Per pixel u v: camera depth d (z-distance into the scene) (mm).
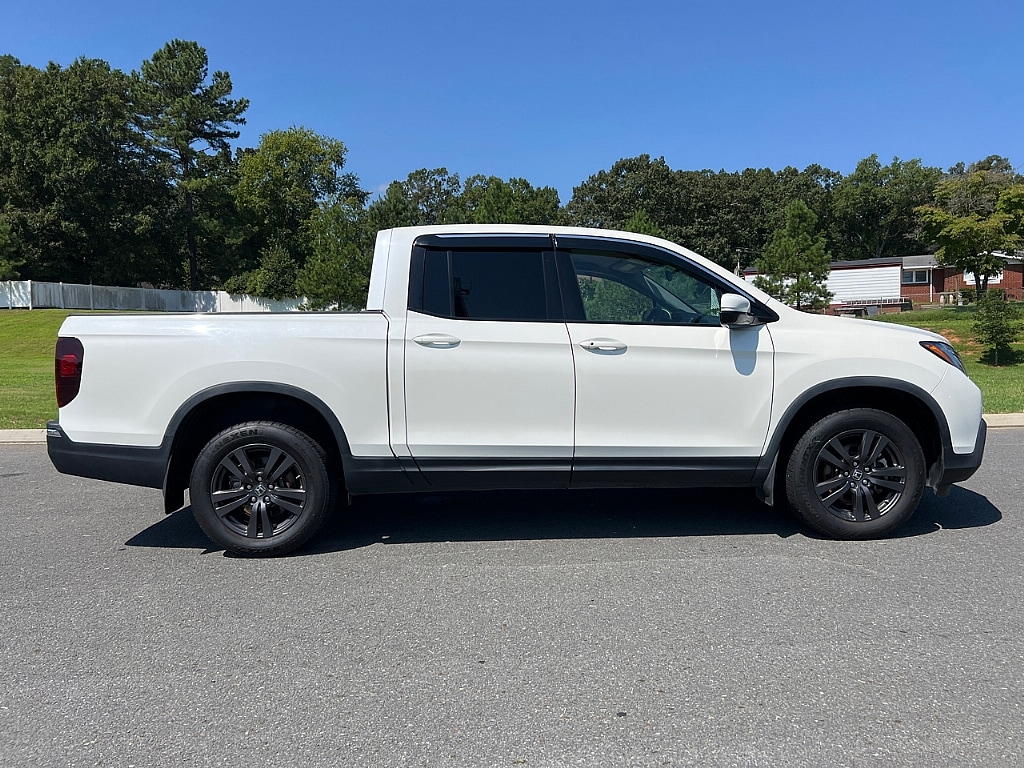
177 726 2518
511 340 4148
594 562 4117
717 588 3705
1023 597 3557
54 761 2322
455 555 4273
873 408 4387
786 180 91062
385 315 4180
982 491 5645
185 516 5234
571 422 4203
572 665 2924
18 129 47438
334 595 3682
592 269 4336
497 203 21547
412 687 2770
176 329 4109
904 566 3994
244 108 61125
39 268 47219
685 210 69062
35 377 15250
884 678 2791
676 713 2566
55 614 3469
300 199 62000
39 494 5895
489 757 2326
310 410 4312
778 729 2463
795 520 4902
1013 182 37812
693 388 4242
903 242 83188
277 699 2691
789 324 4355
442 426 4168
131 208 53562
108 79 51469
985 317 19453
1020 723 2482
